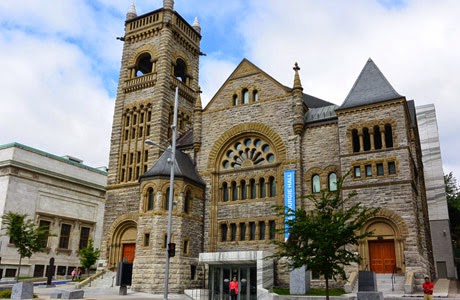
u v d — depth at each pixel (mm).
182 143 47500
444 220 53812
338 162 37594
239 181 42031
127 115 50906
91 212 67750
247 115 43219
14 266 54000
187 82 54656
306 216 22984
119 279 34000
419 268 31156
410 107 44531
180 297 34188
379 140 36375
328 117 39656
